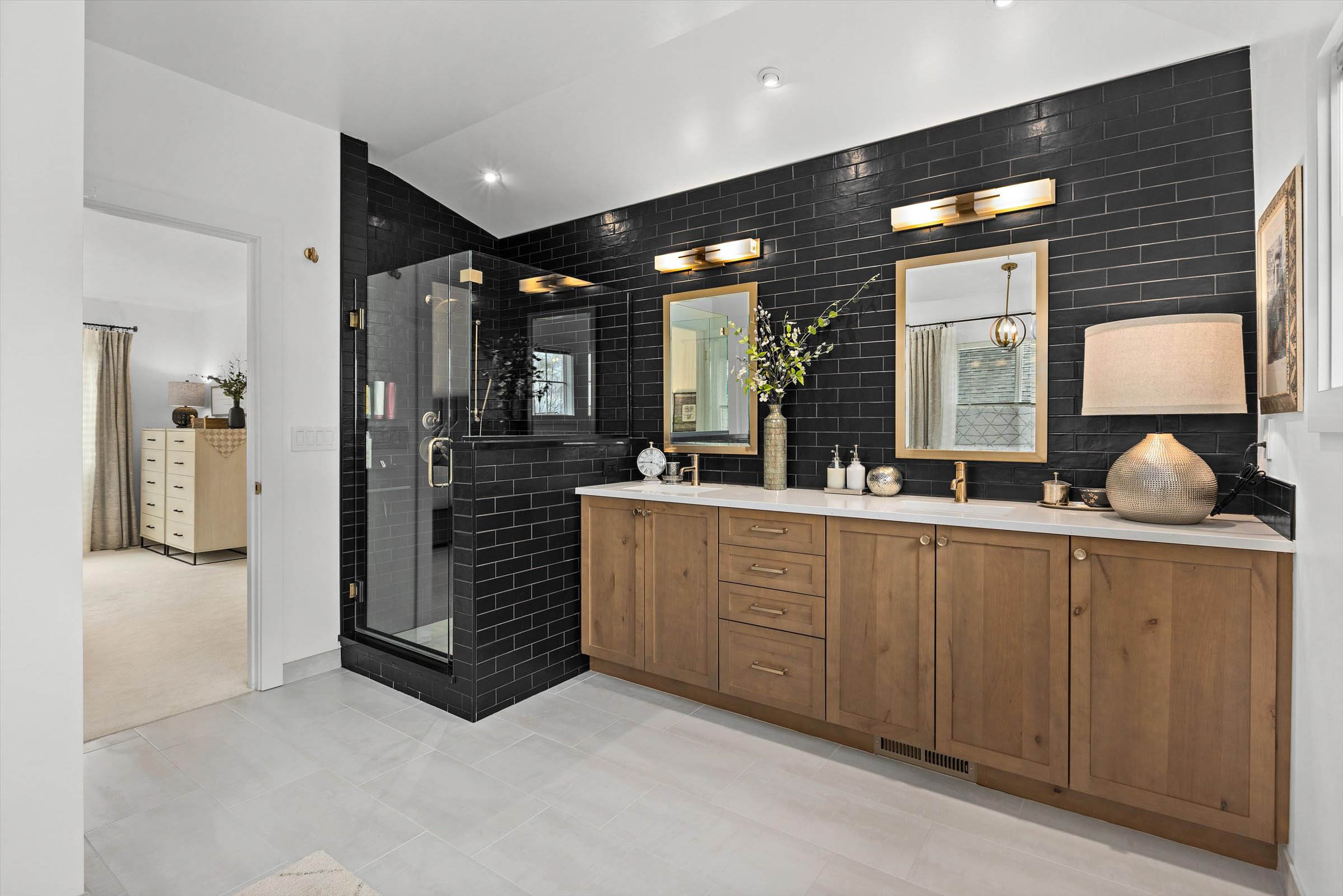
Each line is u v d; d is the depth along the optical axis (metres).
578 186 3.72
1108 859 1.86
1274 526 1.89
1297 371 1.64
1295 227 1.63
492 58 2.65
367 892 1.72
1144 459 2.02
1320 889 1.48
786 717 2.69
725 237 3.47
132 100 2.60
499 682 2.85
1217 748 1.82
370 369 3.34
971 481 2.78
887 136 2.96
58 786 1.49
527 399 3.21
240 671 3.27
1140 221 2.43
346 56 2.62
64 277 1.50
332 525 3.31
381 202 3.68
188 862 1.83
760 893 1.73
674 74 2.77
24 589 1.45
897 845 1.93
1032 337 2.63
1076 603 2.02
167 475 6.10
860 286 3.04
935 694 2.28
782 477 3.12
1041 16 2.25
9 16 1.43
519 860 1.85
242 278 5.88
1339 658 1.37
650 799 2.16
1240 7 1.91
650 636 3.03
